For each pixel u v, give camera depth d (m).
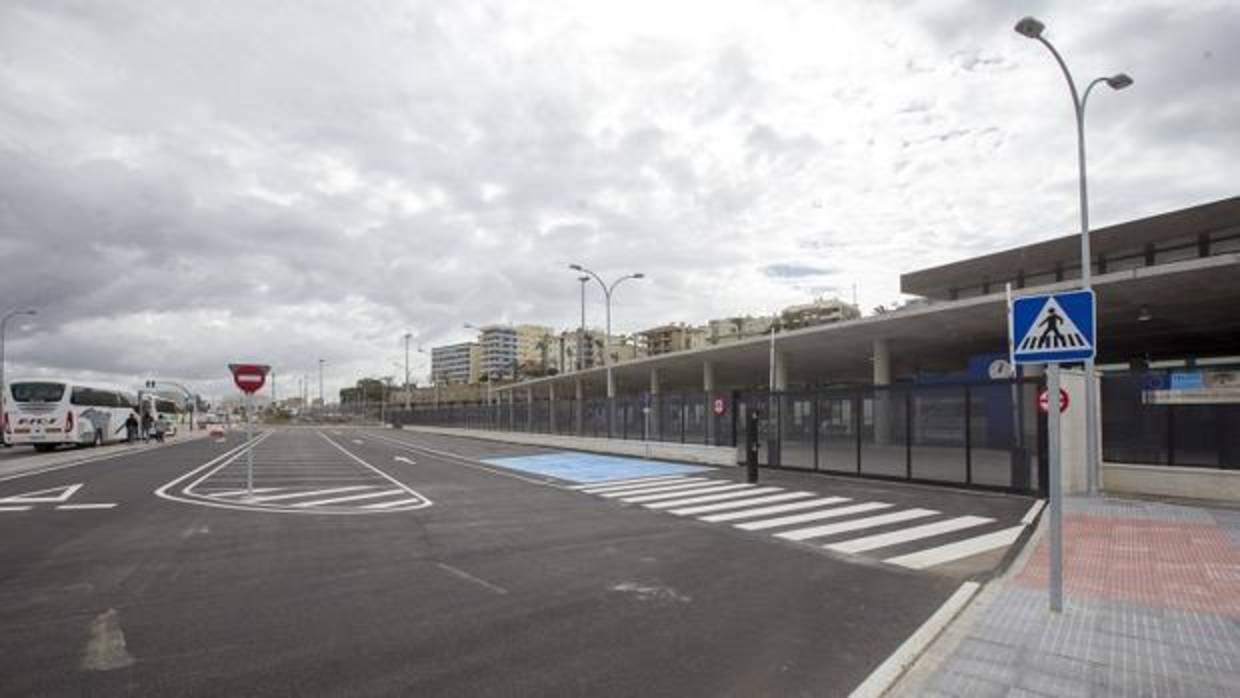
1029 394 16.28
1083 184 16.52
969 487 17.25
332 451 37.72
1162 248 39.09
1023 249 44.03
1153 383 15.83
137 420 46.53
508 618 6.70
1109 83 16.39
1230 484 14.38
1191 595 7.25
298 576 8.37
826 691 4.95
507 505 14.94
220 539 10.76
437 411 78.81
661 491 17.45
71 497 15.99
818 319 90.00
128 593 7.55
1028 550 9.78
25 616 6.69
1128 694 4.77
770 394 23.83
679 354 49.56
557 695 4.88
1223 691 4.81
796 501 15.36
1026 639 5.88
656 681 5.14
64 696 4.82
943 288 49.66
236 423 122.38
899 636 6.18
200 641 5.98
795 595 7.57
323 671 5.31
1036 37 16.11
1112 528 11.34
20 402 34.25
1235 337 37.88
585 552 9.85
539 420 44.84
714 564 9.09
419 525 12.20
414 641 6.01
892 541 10.70
